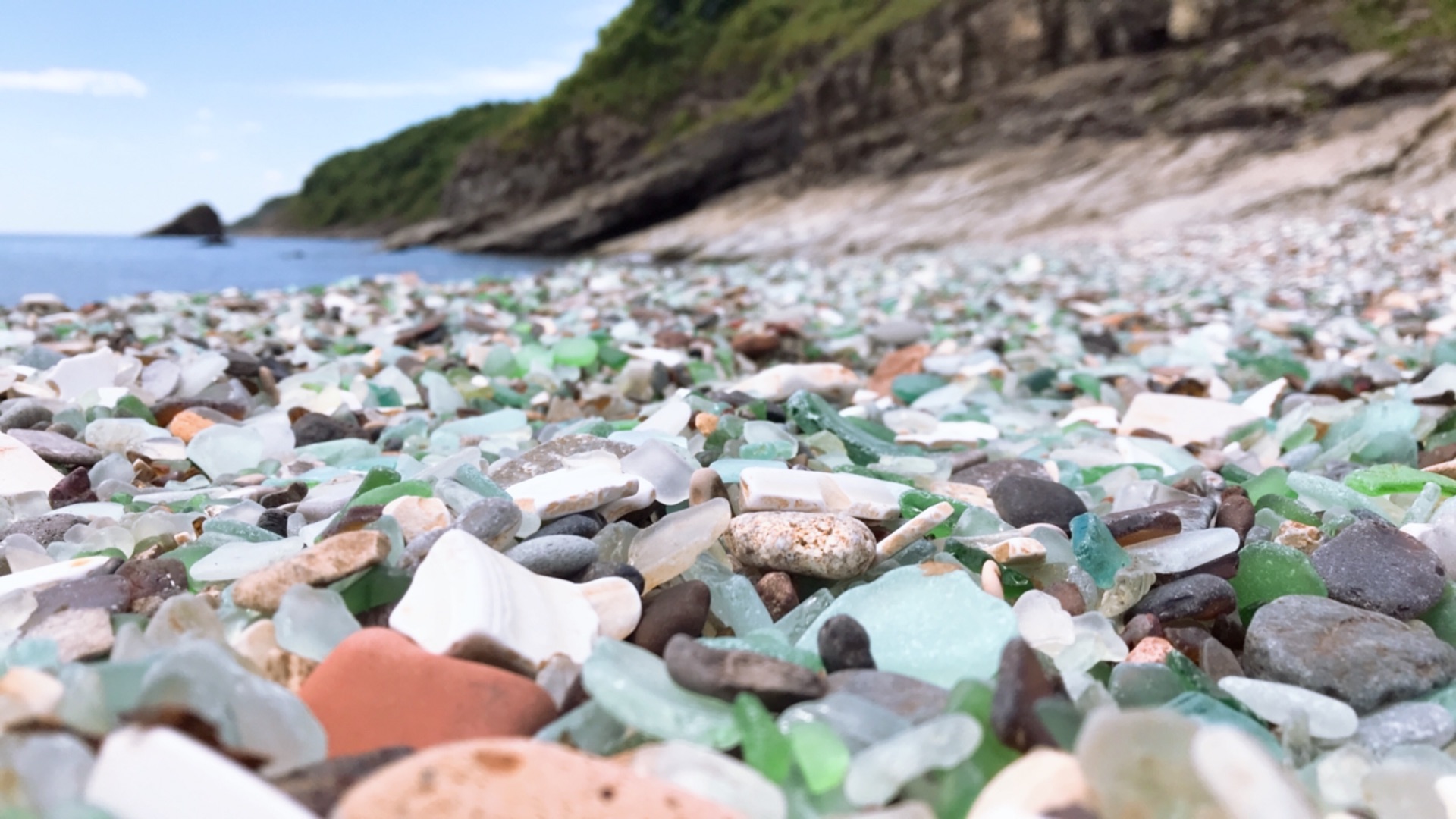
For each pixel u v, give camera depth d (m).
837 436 2.56
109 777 0.83
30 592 1.38
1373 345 5.09
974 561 1.62
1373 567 1.59
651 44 31.22
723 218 22.92
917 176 19.62
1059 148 18.09
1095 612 1.48
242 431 2.41
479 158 32.72
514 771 0.85
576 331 5.15
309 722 1.00
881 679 1.16
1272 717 1.24
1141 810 0.87
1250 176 14.61
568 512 1.66
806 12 29.03
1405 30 15.42
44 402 2.72
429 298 6.64
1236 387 4.11
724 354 4.51
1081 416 3.40
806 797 0.96
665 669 1.14
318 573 1.29
